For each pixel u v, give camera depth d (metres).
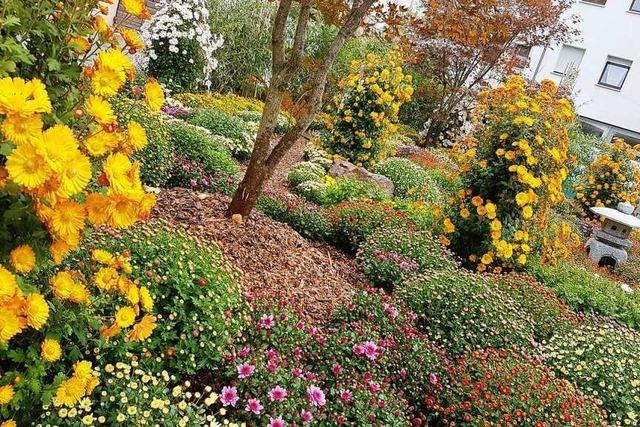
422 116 17.36
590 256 9.00
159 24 9.73
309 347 3.18
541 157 5.62
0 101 1.20
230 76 12.48
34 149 1.20
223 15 12.24
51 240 1.47
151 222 3.36
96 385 2.05
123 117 5.08
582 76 18.12
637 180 11.84
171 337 2.51
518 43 15.35
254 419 2.50
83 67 1.62
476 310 4.18
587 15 17.89
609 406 3.70
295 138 4.46
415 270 4.93
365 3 4.19
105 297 2.18
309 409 2.62
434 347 3.72
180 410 2.23
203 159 6.19
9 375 1.70
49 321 1.75
